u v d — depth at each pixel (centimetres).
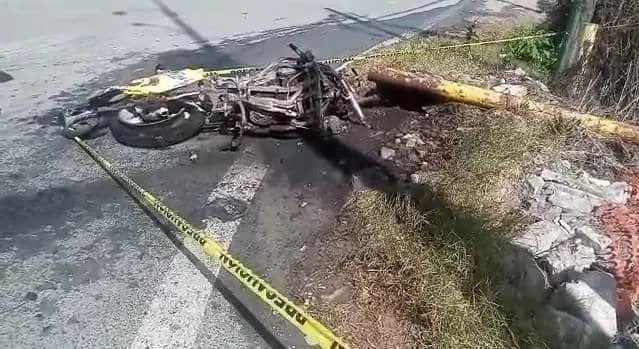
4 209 388
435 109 531
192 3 904
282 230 373
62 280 329
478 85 568
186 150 467
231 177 432
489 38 757
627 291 329
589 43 566
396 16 885
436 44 722
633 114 507
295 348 286
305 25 815
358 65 623
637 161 455
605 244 353
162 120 460
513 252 334
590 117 477
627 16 534
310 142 480
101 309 309
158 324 300
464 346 266
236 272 324
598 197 399
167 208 393
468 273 308
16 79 591
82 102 541
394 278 317
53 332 294
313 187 420
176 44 712
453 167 424
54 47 686
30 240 360
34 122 505
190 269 338
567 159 447
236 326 299
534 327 278
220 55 679
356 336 285
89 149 464
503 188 402
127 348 286
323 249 353
